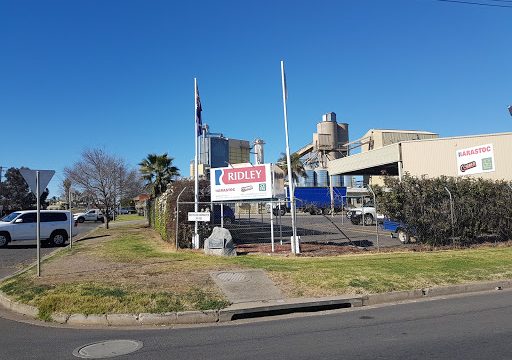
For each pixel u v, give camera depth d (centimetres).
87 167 3894
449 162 3170
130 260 1472
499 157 2986
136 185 4438
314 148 8231
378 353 607
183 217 1884
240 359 600
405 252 1617
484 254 1538
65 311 876
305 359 590
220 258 1480
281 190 2052
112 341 716
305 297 980
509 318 802
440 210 1742
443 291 1087
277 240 2159
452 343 646
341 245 1872
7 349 676
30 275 1241
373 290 1034
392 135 5675
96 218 5984
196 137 1858
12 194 9094
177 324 848
